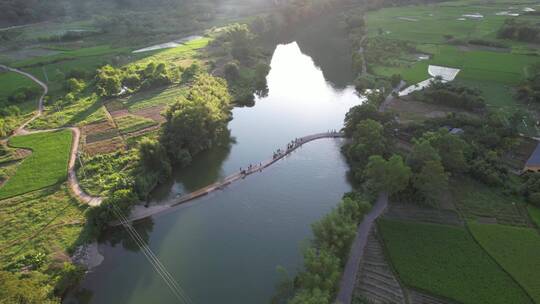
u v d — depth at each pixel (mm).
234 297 80750
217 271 87188
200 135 130125
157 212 103625
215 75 193375
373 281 79562
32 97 172250
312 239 88062
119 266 88500
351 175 119125
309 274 72562
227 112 160875
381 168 94500
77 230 93250
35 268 82125
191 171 124062
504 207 97562
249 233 98312
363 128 120188
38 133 138875
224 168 126188
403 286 77875
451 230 90875
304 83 198625
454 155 104500
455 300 73875
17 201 102250
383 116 133750
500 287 75875
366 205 93875
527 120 134875
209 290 82375
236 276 85875
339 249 79562
